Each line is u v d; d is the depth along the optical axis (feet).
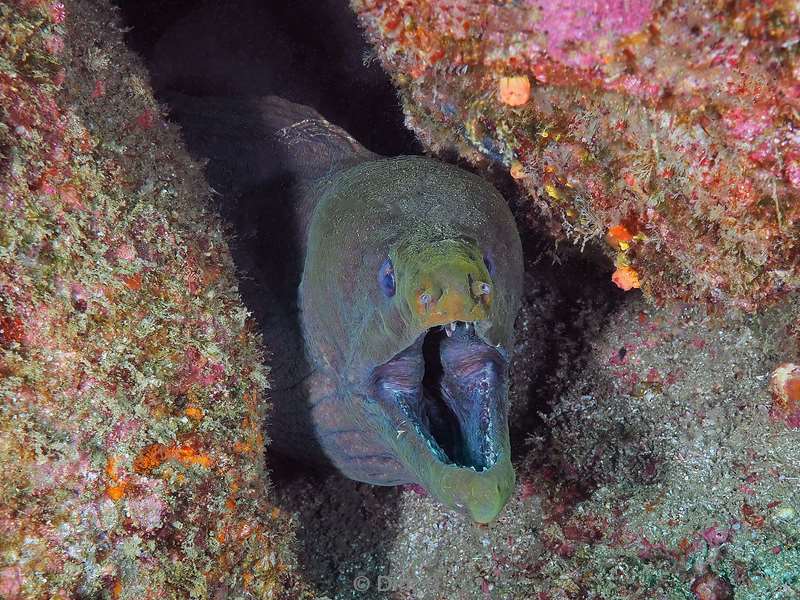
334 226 2.59
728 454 2.55
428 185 2.51
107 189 2.10
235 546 2.19
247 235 2.89
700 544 2.46
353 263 2.51
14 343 2.01
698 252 2.40
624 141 2.30
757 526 2.44
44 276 2.03
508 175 2.72
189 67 3.32
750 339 2.63
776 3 1.98
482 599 2.68
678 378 2.72
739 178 2.20
